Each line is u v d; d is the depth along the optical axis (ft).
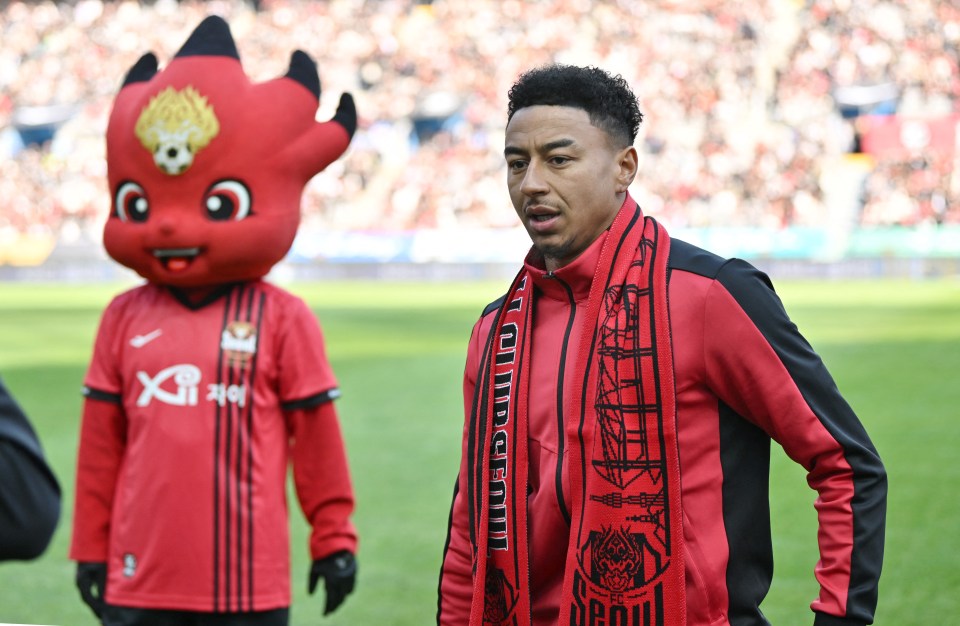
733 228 116.88
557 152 9.53
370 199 134.21
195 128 15.87
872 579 8.95
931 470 32.40
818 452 9.16
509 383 9.78
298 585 24.67
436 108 139.74
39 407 46.37
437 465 35.14
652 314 9.24
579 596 8.98
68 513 30.60
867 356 55.93
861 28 135.54
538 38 143.23
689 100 132.98
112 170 16.46
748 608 9.20
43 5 163.22
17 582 24.71
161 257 15.71
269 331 15.60
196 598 14.88
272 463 15.44
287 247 16.43
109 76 152.87
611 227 9.64
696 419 9.25
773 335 9.19
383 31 150.30
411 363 58.18
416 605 22.72
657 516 8.93
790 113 129.59
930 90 129.18
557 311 9.84
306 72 17.13
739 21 139.95
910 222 118.52
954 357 55.01
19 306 96.32
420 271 126.72
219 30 16.78
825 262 114.42
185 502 14.94
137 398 15.38
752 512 9.35
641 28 141.38
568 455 9.22
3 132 149.59
